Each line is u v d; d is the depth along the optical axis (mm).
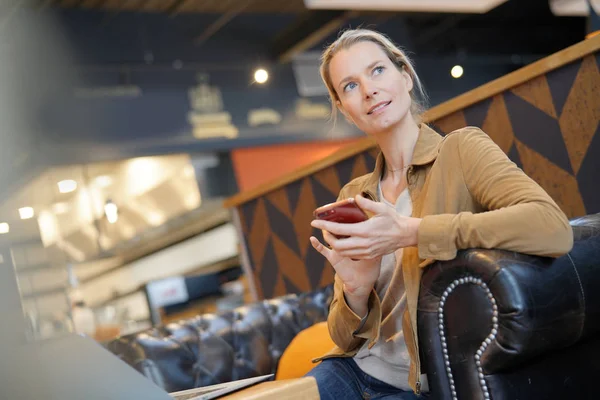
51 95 7297
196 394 1359
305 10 8680
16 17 7145
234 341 2568
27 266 5105
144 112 7953
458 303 1435
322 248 1633
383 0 7562
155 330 2455
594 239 1541
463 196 1561
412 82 1769
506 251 1398
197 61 8484
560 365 1521
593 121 2168
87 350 1191
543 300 1380
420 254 1445
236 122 8578
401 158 1726
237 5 8211
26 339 1162
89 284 8836
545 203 1393
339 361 1799
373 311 1681
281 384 1216
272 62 8977
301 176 3332
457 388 1450
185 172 8297
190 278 7676
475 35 11336
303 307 2809
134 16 8156
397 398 1639
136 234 8578
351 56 1703
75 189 7973
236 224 3857
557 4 7023
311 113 9180
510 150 2400
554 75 2250
